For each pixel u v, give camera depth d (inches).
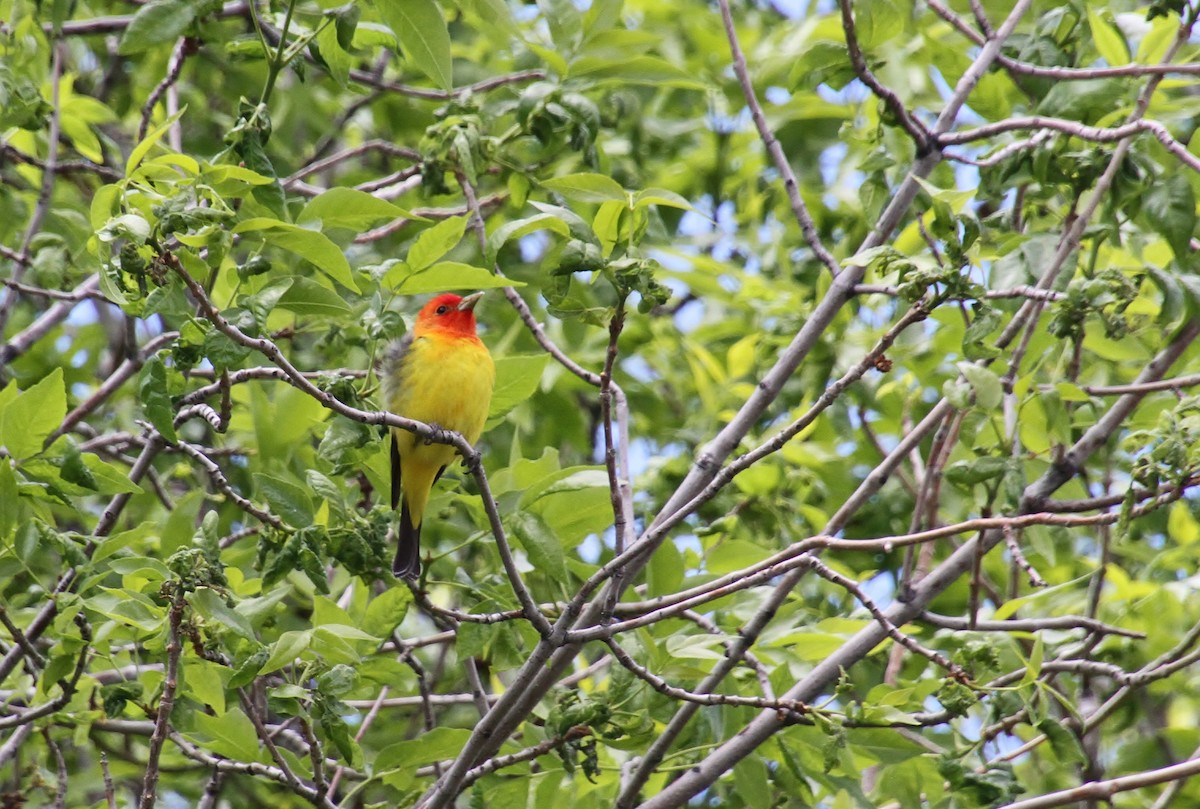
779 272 695.1
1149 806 474.3
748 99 480.7
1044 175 423.8
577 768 438.3
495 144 473.7
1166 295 408.8
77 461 368.8
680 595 395.5
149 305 309.3
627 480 428.8
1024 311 420.5
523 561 448.1
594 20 474.6
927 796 411.5
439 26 402.0
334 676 355.9
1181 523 541.6
